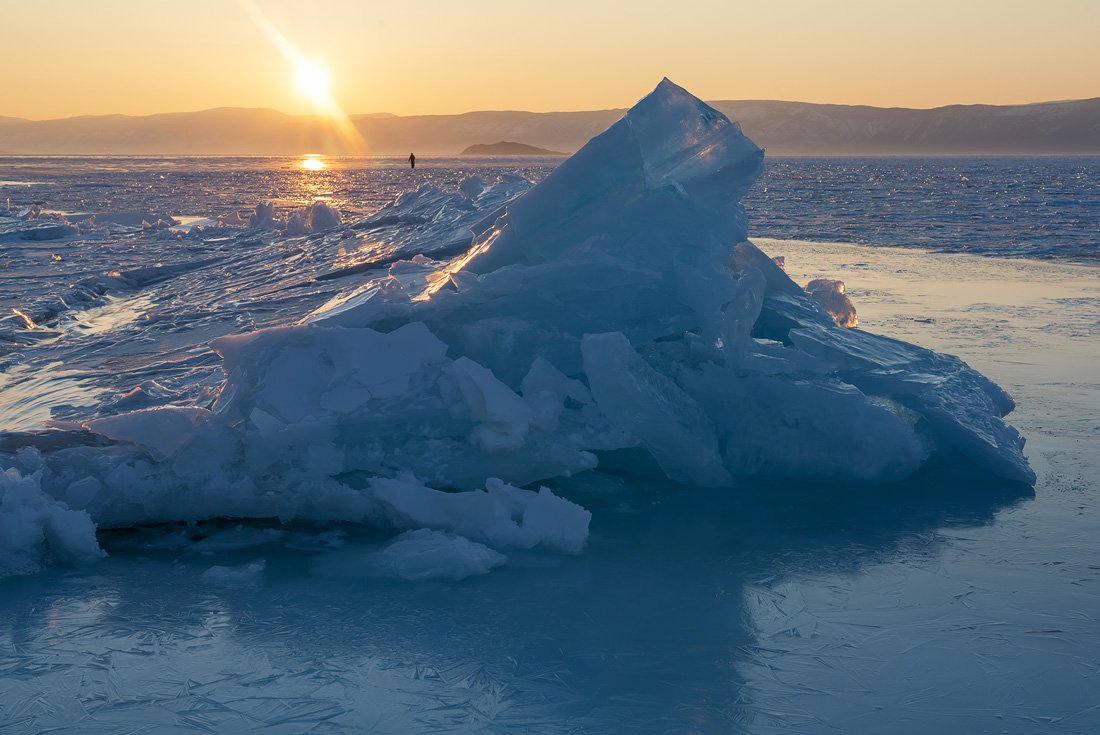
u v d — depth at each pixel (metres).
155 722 2.86
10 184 57.28
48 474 4.50
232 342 4.86
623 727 2.82
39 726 2.84
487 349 5.07
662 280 5.18
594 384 4.87
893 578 3.95
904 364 5.94
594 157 5.19
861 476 5.21
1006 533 4.47
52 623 3.54
